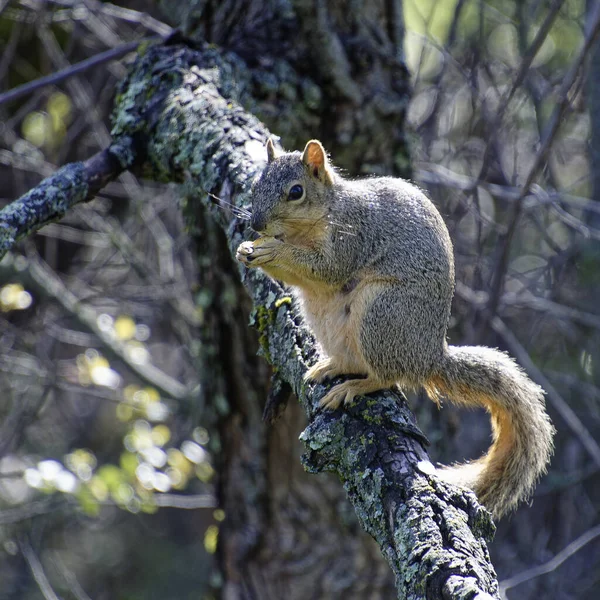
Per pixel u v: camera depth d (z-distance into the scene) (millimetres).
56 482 12375
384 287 7641
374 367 7480
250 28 10578
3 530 15359
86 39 16141
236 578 11320
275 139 8719
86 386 14883
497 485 7738
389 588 11156
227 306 10586
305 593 11062
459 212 14641
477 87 14945
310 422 6934
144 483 12930
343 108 10391
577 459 15852
